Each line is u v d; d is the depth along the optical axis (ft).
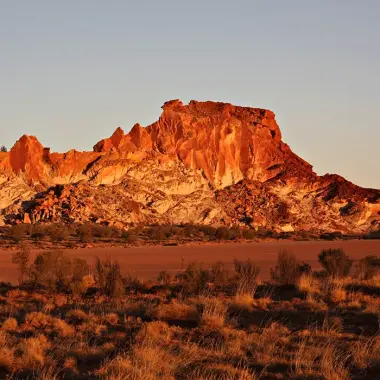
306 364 53.67
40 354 57.62
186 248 300.20
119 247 307.37
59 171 595.88
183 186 645.10
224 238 436.76
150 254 246.06
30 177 580.71
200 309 78.89
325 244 358.84
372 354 56.03
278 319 75.10
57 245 313.12
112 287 98.48
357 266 132.16
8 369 55.11
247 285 100.37
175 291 102.12
